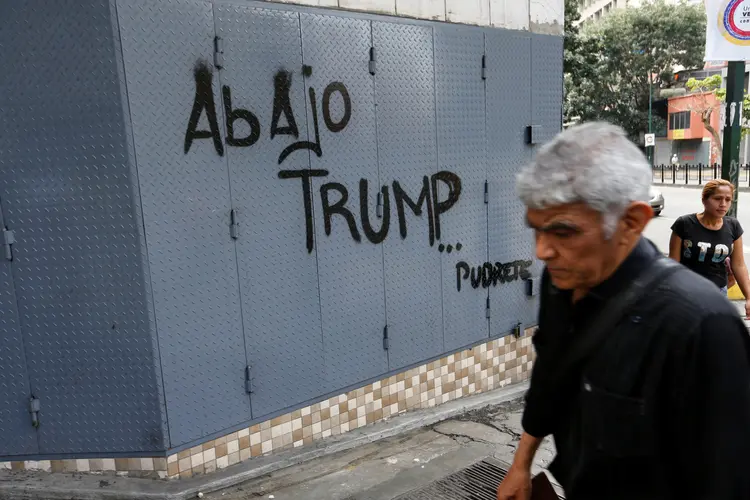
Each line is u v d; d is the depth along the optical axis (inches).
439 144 151.3
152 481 115.0
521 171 48.7
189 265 113.7
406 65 142.3
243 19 115.6
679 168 1330.0
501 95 164.2
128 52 102.8
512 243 171.0
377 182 139.9
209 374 118.3
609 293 47.3
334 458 132.7
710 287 44.0
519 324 175.6
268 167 121.9
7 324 112.3
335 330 136.2
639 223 46.1
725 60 249.6
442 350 157.9
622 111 1488.7
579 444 50.4
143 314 109.7
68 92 104.0
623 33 1444.4
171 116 108.7
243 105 117.1
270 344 126.0
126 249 107.9
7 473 116.7
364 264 139.7
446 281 156.9
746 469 41.6
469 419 154.9
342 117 132.1
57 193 107.5
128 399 113.2
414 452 136.9
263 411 126.6
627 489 46.9
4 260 110.0
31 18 102.5
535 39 170.4
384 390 147.0
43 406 114.8
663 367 43.5
